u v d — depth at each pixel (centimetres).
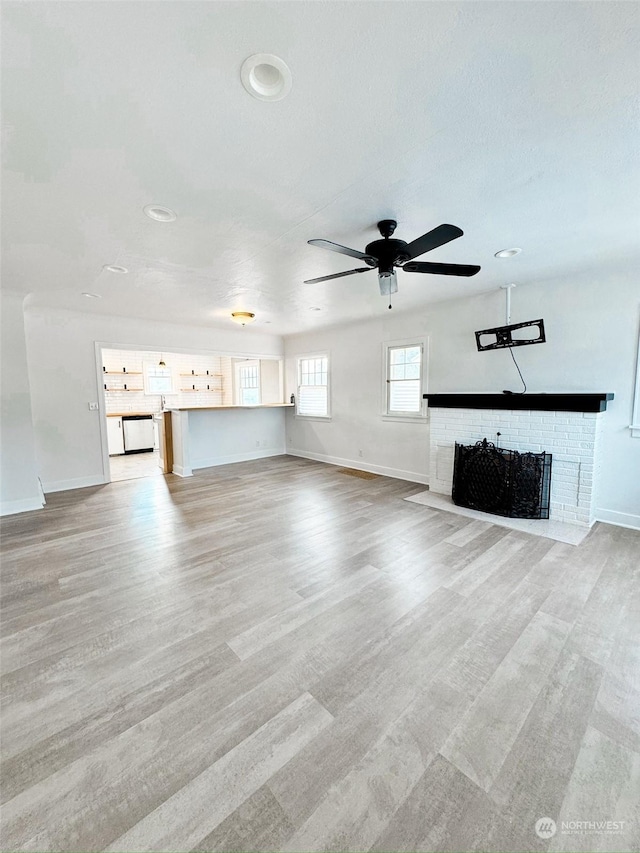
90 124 144
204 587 244
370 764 129
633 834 108
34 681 166
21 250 270
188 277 340
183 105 136
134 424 783
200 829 110
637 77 125
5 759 131
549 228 250
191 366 928
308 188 195
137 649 186
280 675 169
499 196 207
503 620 207
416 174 185
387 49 115
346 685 163
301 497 447
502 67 122
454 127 151
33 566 274
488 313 418
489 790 120
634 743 136
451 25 108
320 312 497
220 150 163
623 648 185
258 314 510
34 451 408
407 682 165
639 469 330
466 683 164
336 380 629
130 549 303
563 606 219
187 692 160
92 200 203
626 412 333
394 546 304
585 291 347
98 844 106
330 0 100
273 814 114
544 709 150
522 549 296
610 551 290
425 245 212
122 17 104
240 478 548
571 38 112
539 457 355
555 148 165
